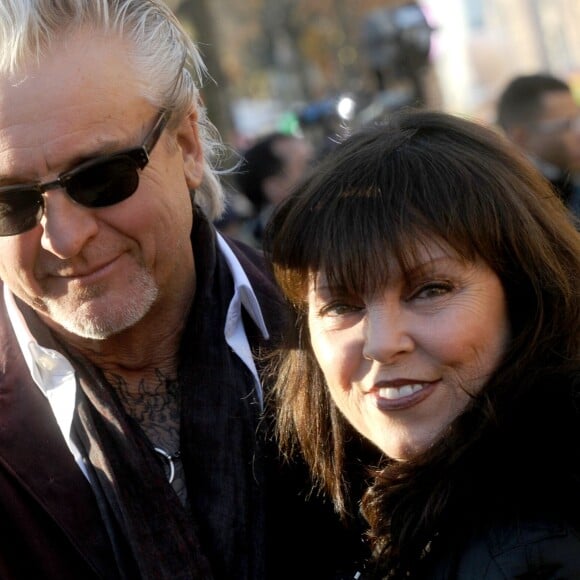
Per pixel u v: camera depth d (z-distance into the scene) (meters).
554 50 20.75
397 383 1.82
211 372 2.29
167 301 2.26
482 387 1.82
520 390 1.77
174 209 2.20
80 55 2.05
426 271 1.79
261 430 2.27
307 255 1.90
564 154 5.39
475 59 16.84
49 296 2.12
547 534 1.67
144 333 2.24
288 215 1.94
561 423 1.75
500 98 5.64
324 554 2.17
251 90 29.50
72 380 2.18
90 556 2.08
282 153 5.96
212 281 2.33
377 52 9.84
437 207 1.79
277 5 26.81
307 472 2.22
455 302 1.80
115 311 2.12
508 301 1.86
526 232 1.83
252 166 5.98
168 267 2.21
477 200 1.80
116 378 2.26
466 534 1.77
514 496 1.72
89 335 2.12
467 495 1.77
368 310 1.83
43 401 2.17
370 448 2.09
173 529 2.13
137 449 2.15
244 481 2.24
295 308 2.07
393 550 1.86
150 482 2.14
